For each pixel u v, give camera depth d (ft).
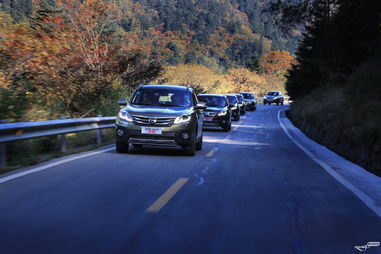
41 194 20.27
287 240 15.05
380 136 36.01
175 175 26.61
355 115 48.21
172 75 168.14
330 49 71.00
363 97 57.16
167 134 34.45
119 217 16.89
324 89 99.35
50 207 18.04
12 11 279.08
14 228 15.14
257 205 19.89
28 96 43.96
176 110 35.81
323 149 47.55
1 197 19.54
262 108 173.37
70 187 21.99
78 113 54.60
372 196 23.21
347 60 76.33
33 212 17.21
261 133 67.41
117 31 77.41
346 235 15.99
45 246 13.43
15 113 37.06
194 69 184.55
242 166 31.73
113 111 58.70
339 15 62.44
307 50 126.11
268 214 18.39
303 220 17.72
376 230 16.83
